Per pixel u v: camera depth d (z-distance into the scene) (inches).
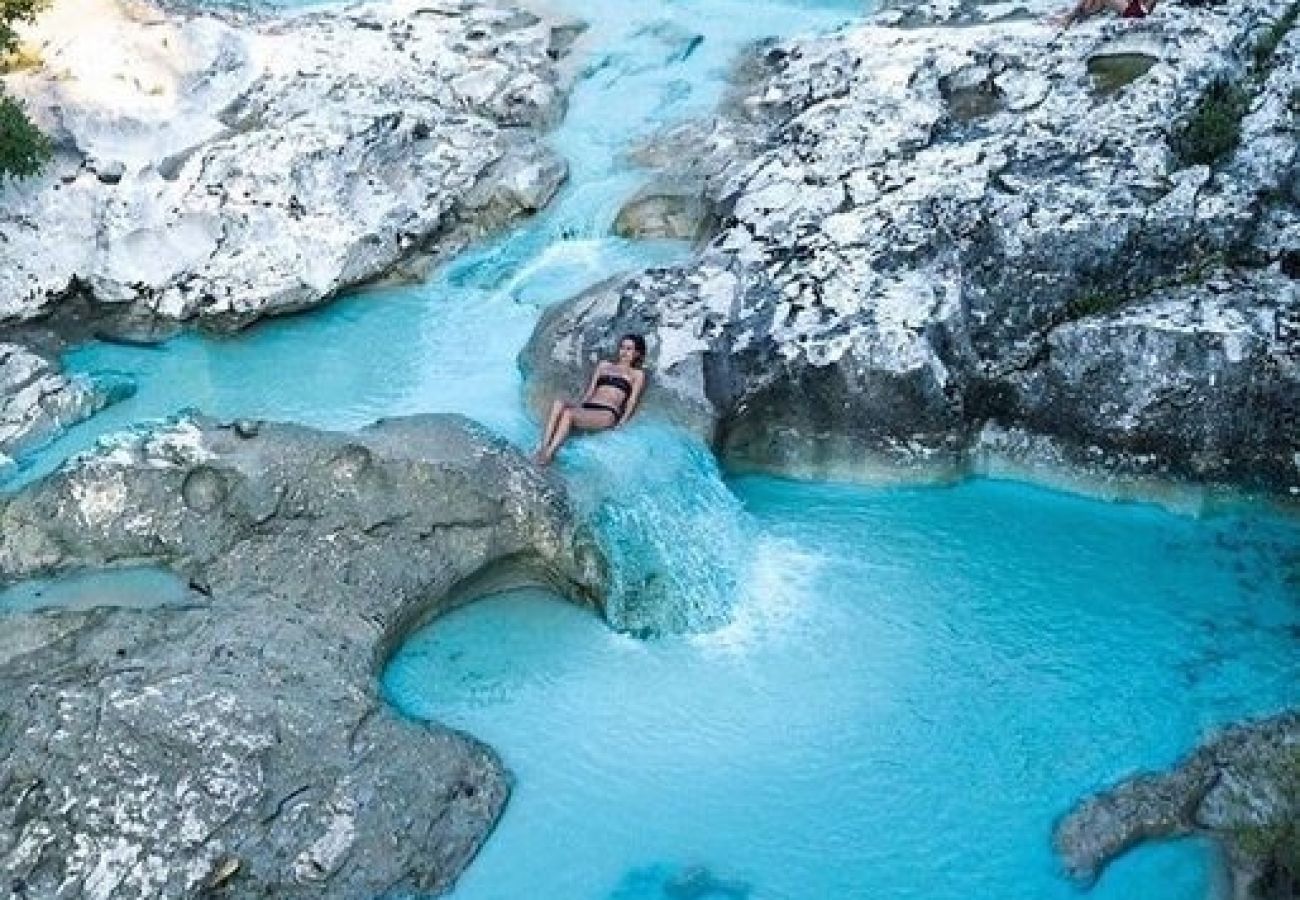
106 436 650.2
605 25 985.5
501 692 588.7
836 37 906.7
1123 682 590.2
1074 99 781.3
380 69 893.8
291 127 820.0
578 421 654.5
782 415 688.4
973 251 716.0
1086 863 514.0
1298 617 617.6
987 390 691.4
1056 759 558.9
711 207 797.9
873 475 689.6
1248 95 763.4
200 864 494.9
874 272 710.5
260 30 932.0
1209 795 528.7
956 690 589.0
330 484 617.0
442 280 812.0
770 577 644.1
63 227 780.0
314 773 521.0
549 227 828.6
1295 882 492.4
